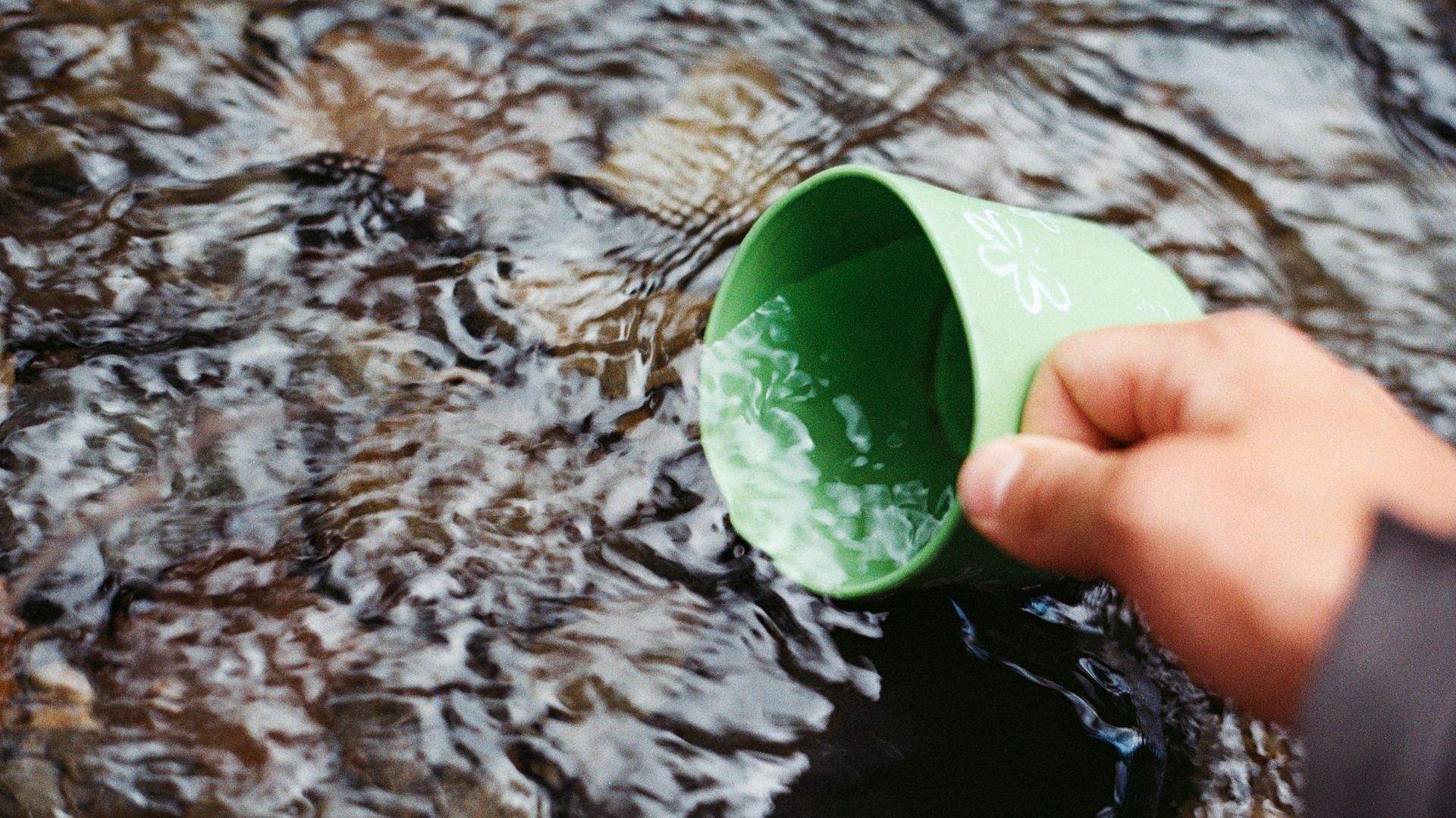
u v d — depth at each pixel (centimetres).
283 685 45
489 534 48
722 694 45
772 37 63
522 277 54
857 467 49
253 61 60
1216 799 44
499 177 57
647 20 63
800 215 48
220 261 54
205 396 51
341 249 55
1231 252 57
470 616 46
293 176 57
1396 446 36
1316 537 35
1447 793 29
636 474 50
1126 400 41
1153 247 57
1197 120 61
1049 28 64
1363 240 58
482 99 60
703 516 49
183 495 48
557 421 51
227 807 43
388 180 57
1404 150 61
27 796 43
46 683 45
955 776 44
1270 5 65
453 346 52
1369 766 30
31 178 56
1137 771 44
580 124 59
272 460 49
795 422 49
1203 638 36
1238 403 38
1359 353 54
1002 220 45
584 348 53
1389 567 32
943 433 50
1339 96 62
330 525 48
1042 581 47
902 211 50
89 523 48
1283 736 45
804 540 47
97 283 53
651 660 45
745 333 49
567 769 44
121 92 59
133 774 43
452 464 49
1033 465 40
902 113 60
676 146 59
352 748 44
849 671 46
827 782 44
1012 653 46
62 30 60
